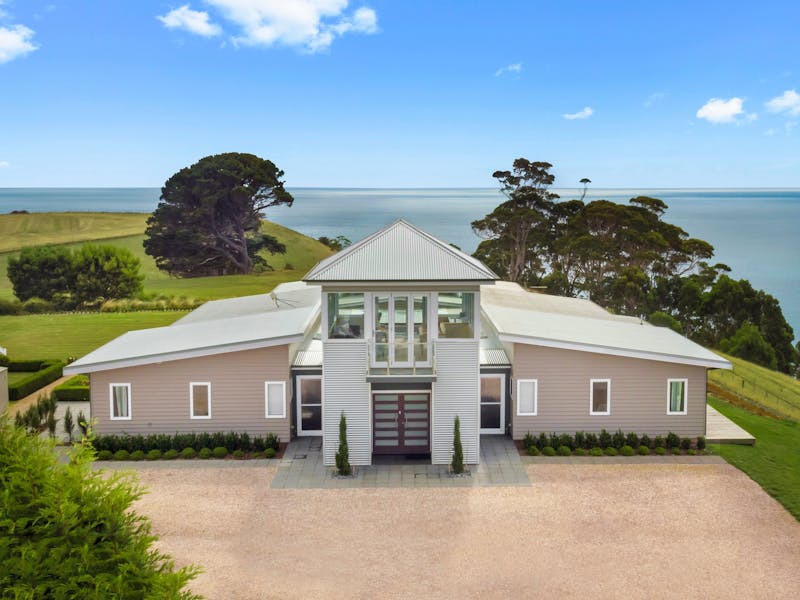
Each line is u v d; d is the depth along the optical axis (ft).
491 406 92.53
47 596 36.14
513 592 54.60
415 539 63.67
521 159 291.79
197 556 60.34
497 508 70.38
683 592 54.70
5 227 458.50
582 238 255.09
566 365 88.58
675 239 271.90
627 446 85.71
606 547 62.08
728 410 108.06
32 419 91.76
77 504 38.45
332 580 56.39
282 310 110.42
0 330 179.63
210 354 87.15
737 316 194.70
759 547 62.18
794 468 81.51
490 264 293.23
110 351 93.66
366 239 84.69
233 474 79.61
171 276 319.27
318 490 75.15
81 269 229.66
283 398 88.58
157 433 88.69
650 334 100.78
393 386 82.28
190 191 291.79
